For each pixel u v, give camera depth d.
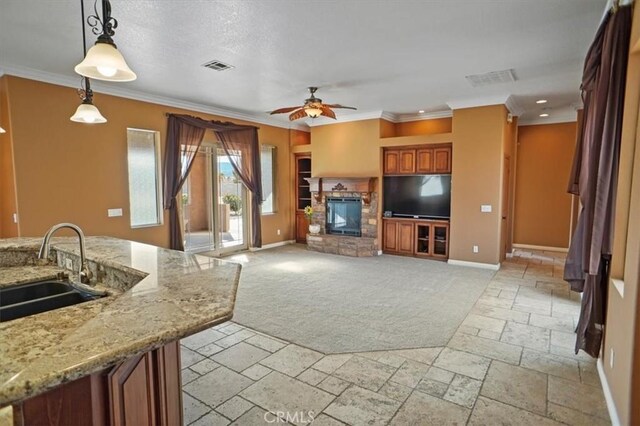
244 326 3.69
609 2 2.72
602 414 2.29
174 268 1.98
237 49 3.79
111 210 5.29
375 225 7.35
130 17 3.07
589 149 3.00
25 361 0.94
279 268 6.16
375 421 2.23
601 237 2.59
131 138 5.60
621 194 2.50
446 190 6.77
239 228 7.64
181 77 4.77
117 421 1.19
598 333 2.86
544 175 7.79
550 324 3.74
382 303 4.39
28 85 4.42
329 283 5.25
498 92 5.63
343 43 3.66
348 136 7.60
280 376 2.75
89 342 1.06
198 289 1.59
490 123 6.02
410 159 7.08
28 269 2.48
